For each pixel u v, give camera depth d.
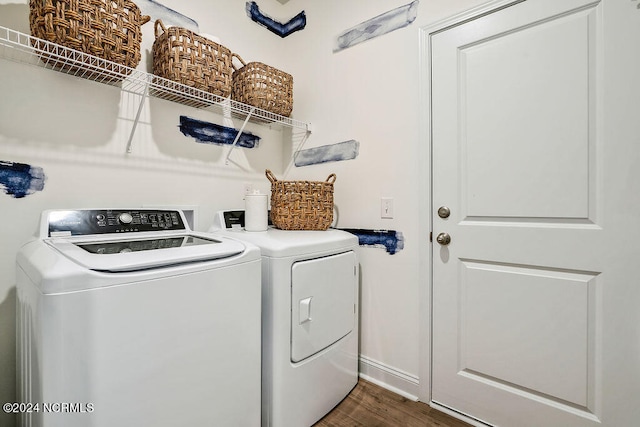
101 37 1.12
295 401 1.29
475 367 1.43
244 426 1.12
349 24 1.90
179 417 0.92
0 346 1.15
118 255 0.87
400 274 1.67
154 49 1.48
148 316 0.85
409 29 1.63
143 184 1.54
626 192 1.10
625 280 1.10
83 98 1.35
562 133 1.22
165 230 1.34
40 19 1.03
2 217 1.16
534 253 1.29
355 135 1.86
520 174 1.31
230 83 1.57
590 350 1.17
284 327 1.25
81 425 0.74
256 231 1.60
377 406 1.55
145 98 1.50
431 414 1.49
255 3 2.10
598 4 1.14
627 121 1.09
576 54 1.18
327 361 1.46
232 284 1.06
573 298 1.20
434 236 1.55
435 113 1.54
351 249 1.63
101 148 1.40
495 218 1.38
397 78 1.67
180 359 0.92
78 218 1.13
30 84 1.22
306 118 2.14
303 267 1.31
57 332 0.71
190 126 1.74
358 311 1.83
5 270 1.16
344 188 1.92
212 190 1.84
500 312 1.37
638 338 1.08
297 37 2.20
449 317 1.50
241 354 1.10
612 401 1.13
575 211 1.20
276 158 2.25
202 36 1.50
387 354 1.71
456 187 1.48
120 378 0.80
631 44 1.08
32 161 1.22
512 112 1.33
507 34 1.33
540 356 1.27
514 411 1.33
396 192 1.68
